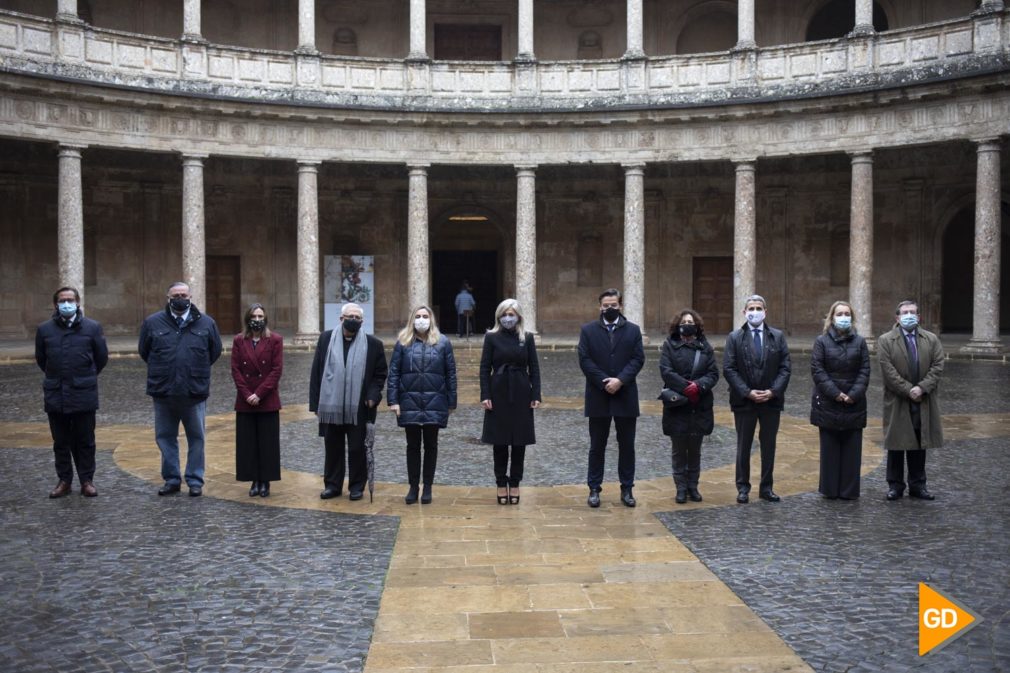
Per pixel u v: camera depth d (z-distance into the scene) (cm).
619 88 3300
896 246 3528
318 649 596
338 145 3244
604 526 902
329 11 3862
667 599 688
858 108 2980
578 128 3291
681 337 1008
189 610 666
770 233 3738
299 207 3219
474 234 4197
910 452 1004
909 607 666
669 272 3853
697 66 3228
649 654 587
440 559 790
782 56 3123
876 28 3772
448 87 3338
